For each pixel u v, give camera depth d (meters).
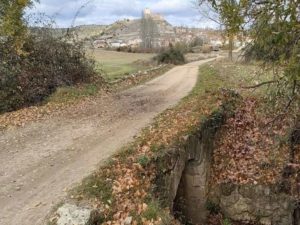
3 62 19.12
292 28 7.12
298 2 6.86
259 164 15.85
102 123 15.73
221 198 15.77
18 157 12.12
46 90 20.44
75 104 19.06
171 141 12.68
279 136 16.12
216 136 16.75
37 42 21.53
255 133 16.95
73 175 10.51
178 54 54.62
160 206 9.85
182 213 15.29
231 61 41.62
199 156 14.56
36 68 20.72
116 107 18.56
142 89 24.59
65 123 15.84
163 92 22.95
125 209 9.01
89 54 26.78
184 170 14.87
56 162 11.60
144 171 10.64
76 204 8.87
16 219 8.43
